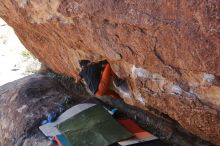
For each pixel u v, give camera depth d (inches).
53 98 177.0
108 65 130.2
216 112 95.3
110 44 106.0
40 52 168.4
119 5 89.0
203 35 77.0
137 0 84.3
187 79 93.7
